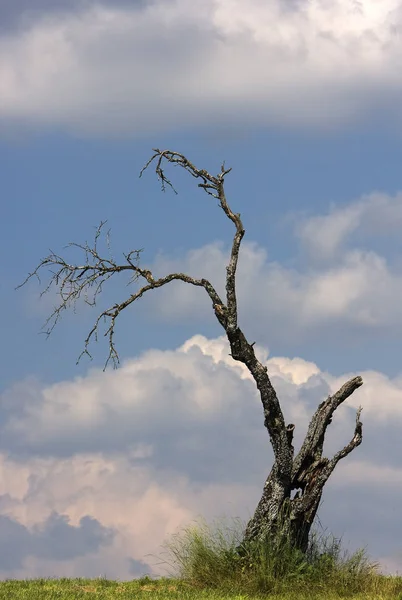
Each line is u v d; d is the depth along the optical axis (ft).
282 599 64.54
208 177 78.43
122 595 62.90
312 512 73.97
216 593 65.67
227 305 75.82
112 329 76.79
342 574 70.59
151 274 78.54
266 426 75.00
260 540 72.43
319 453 76.13
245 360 75.25
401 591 66.69
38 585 69.10
